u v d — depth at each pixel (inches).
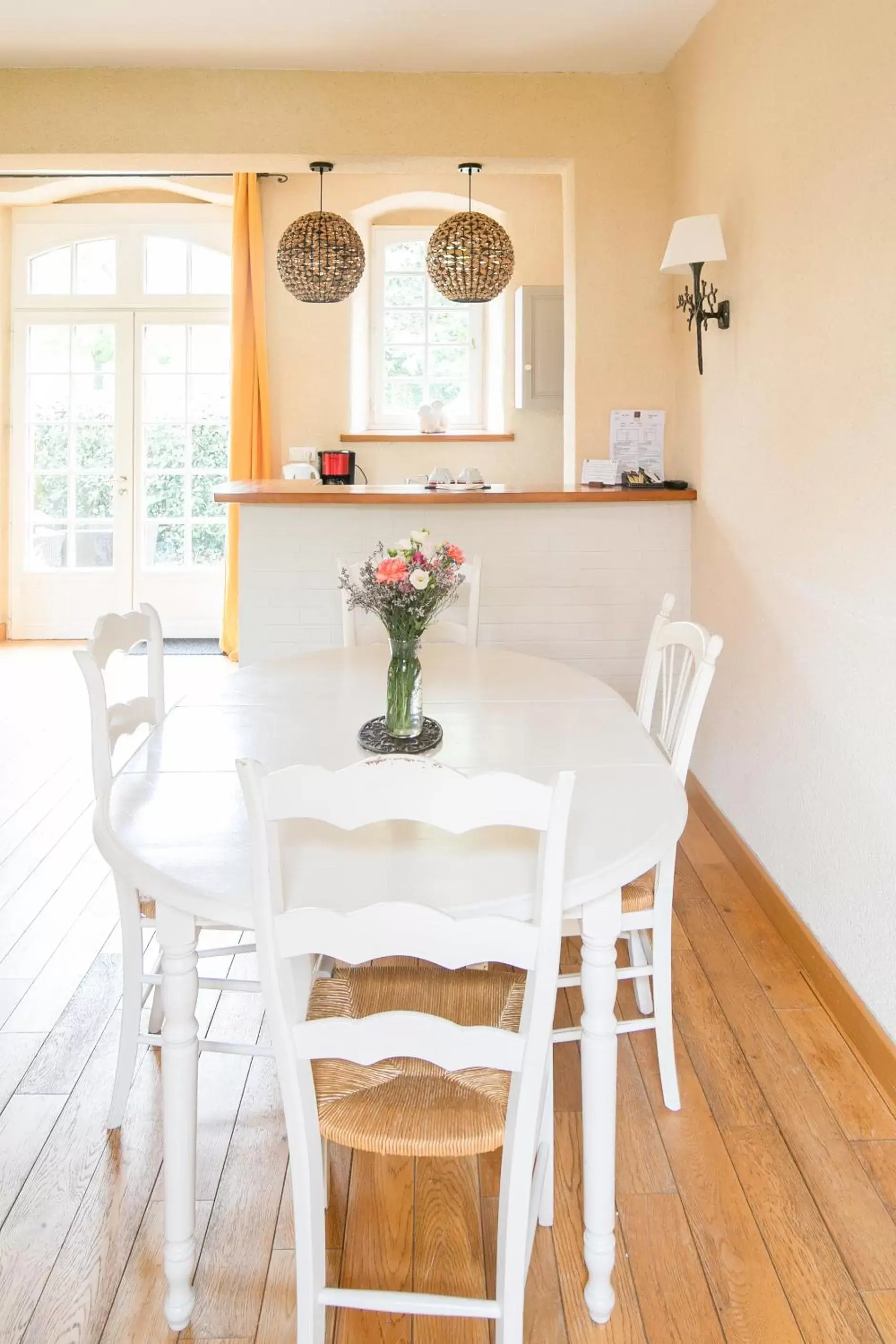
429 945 51.8
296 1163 55.6
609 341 159.3
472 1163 77.7
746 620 125.3
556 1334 61.9
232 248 255.6
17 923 115.3
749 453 123.0
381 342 260.2
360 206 244.7
